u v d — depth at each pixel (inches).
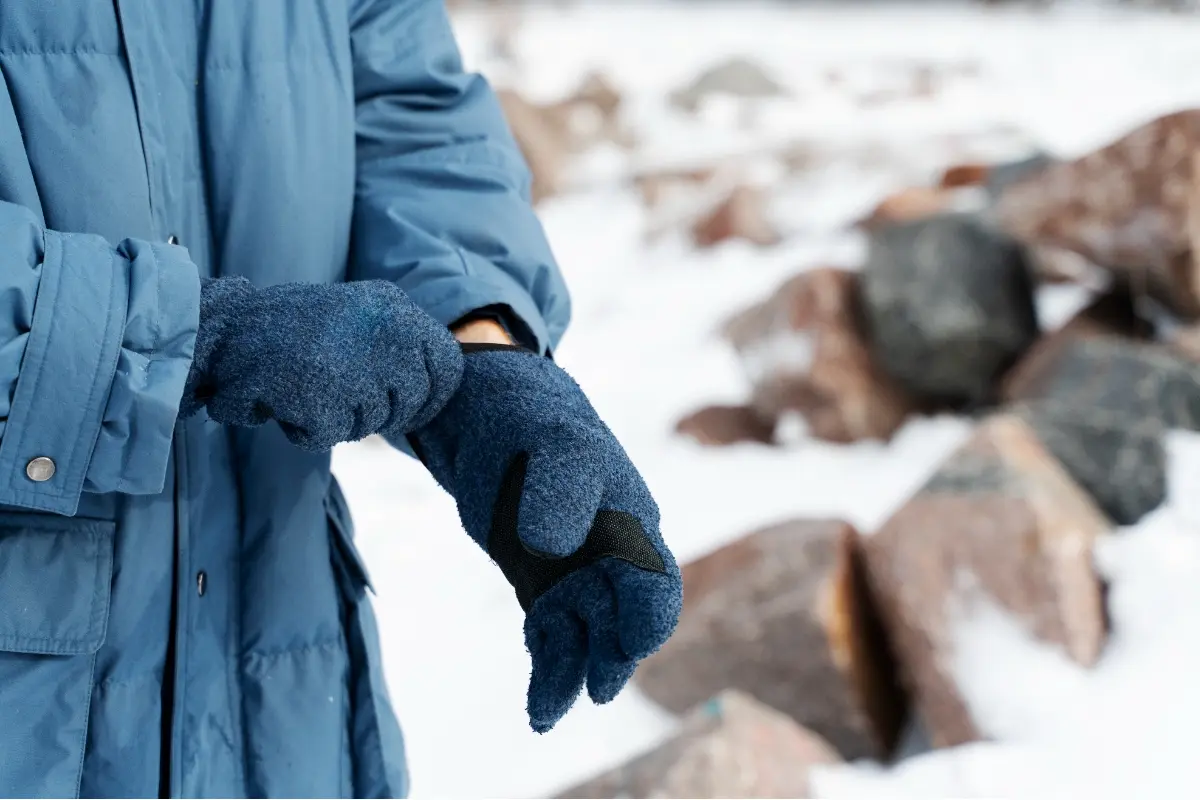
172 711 41.3
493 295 41.8
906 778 63.2
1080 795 60.9
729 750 62.7
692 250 188.1
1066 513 80.4
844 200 192.4
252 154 41.8
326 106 42.9
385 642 90.2
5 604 38.3
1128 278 121.9
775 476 117.3
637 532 35.5
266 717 42.9
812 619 77.1
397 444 43.3
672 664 81.0
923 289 124.0
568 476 35.4
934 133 270.2
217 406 36.7
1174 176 116.0
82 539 39.2
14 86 38.6
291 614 43.3
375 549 104.7
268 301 37.4
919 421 124.6
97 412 35.3
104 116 39.3
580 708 81.5
